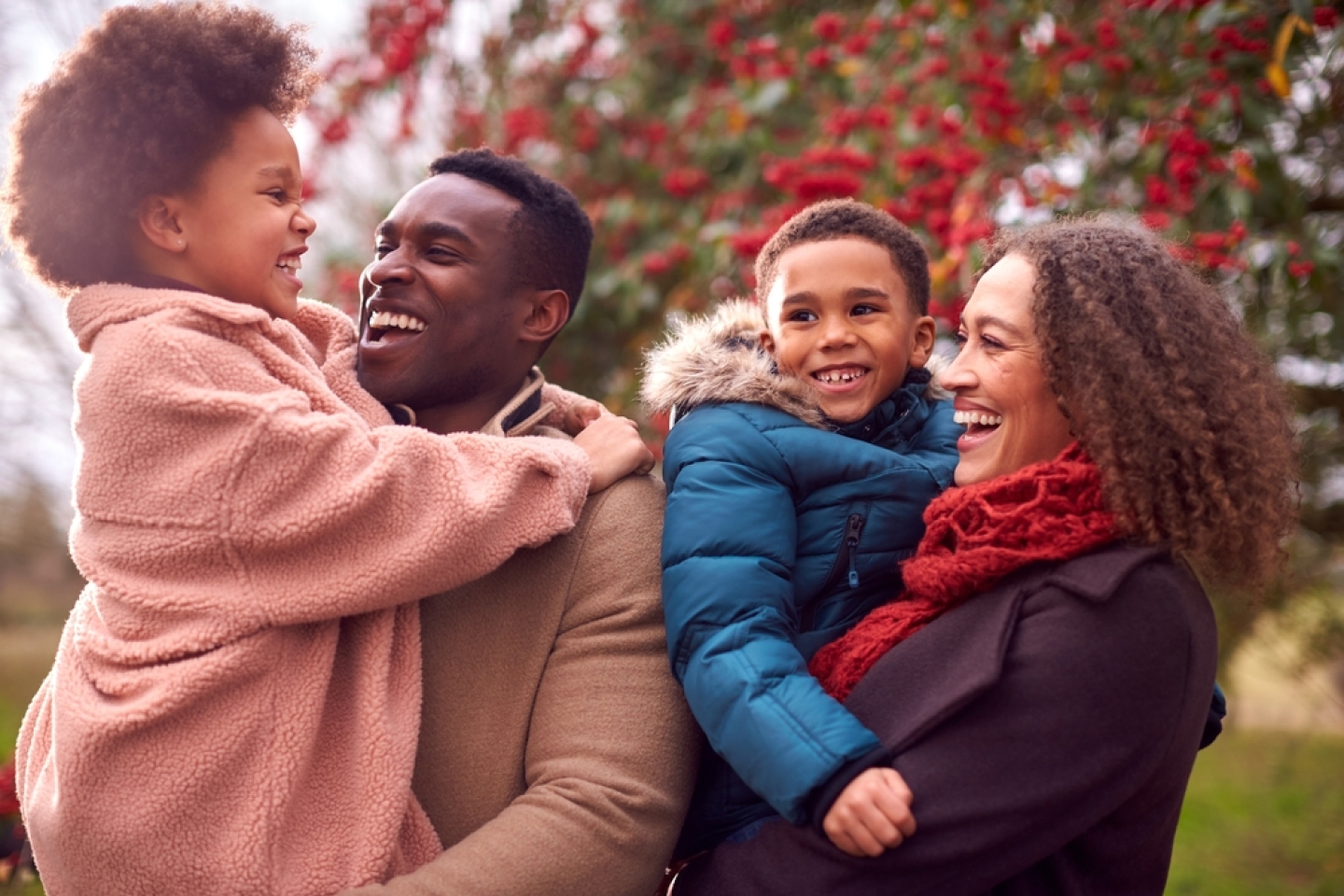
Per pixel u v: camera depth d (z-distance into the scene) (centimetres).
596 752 133
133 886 120
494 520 130
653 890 134
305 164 463
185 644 123
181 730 122
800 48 378
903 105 336
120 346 126
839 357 152
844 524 142
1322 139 326
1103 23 296
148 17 135
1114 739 116
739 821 138
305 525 123
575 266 163
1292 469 128
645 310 399
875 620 136
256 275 138
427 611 142
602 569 143
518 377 161
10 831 275
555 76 461
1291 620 500
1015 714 117
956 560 125
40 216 132
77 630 133
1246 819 579
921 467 147
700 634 130
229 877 120
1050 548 121
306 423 125
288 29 146
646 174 428
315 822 126
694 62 446
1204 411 121
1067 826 118
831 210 158
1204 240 259
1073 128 320
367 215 511
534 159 451
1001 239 140
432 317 150
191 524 123
